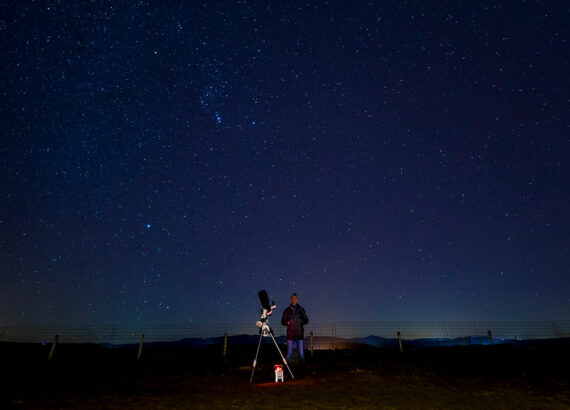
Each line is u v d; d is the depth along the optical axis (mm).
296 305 8531
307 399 5305
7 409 4707
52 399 5344
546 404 5027
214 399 5344
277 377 6883
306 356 11758
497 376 7254
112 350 12969
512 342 12820
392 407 4836
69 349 12711
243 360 10961
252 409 4742
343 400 5234
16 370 8359
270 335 7227
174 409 4738
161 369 9039
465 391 5871
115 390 6129
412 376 7285
